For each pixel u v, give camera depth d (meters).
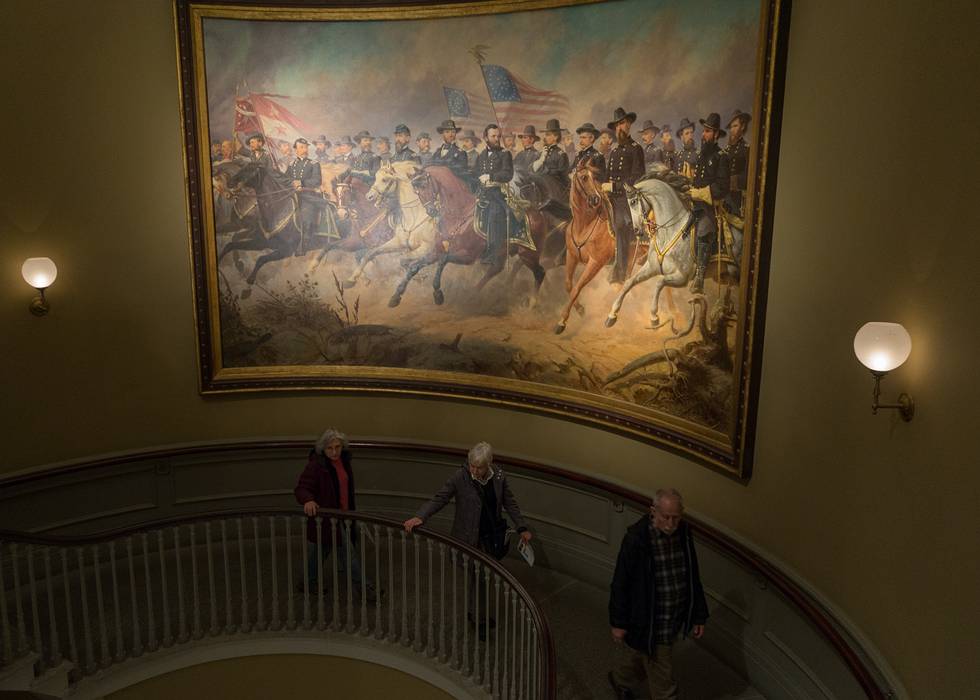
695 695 4.80
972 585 2.68
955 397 2.85
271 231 6.62
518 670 5.00
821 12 3.91
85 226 6.21
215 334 6.73
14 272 6.00
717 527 5.03
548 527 6.46
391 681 5.25
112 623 5.56
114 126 6.16
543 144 5.80
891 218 3.36
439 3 5.90
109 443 6.61
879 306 3.46
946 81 2.96
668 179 5.07
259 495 7.10
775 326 4.43
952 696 2.78
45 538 4.77
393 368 6.85
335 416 7.05
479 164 6.14
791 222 4.24
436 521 7.02
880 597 3.43
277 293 6.75
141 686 5.10
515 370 6.42
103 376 6.49
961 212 2.84
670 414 5.38
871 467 3.54
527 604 4.18
